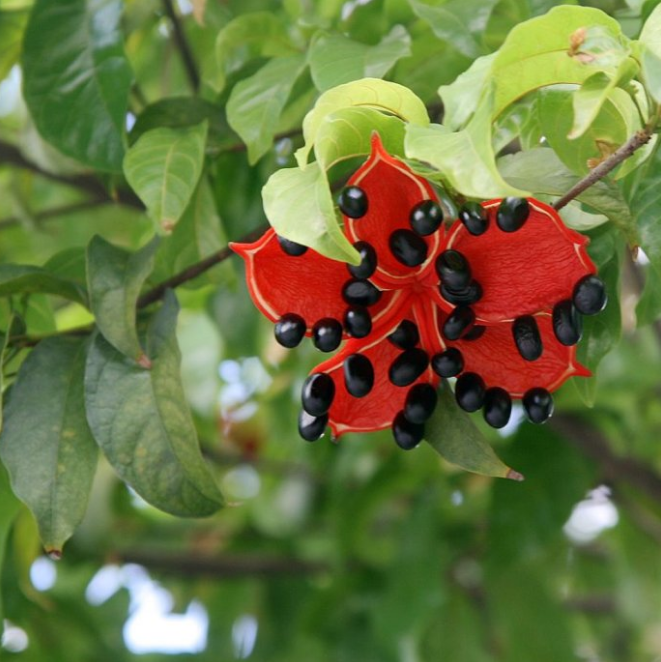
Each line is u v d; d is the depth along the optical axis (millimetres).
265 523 1623
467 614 1474
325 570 1601
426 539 1406
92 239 967
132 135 1064
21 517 1153
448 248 852
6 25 1181
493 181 802
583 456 1312
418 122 855
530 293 859
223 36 1080
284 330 855
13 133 1315
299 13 1182
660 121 837
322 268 854
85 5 1074
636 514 1453
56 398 957
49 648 1470
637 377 1283
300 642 1540
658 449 1469
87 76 1063
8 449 947
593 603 1703
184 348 1425
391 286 861
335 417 897
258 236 1029
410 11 1087
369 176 839
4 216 1466
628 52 835
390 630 1376
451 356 859
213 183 1123
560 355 882
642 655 1782
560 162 879
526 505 1302
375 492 1439
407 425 880
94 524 1351
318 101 848
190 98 1069
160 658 1671
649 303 957
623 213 864
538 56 854
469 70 892
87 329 985
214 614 1681
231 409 1541
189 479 935
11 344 987
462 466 876
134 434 938
